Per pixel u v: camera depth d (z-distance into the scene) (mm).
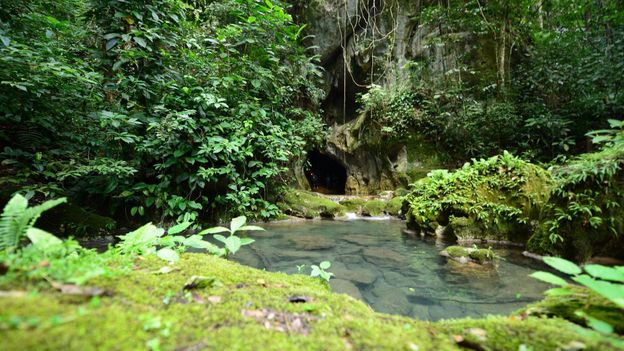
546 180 4691
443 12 8031
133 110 4625
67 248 1713
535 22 8359
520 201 4652
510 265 3523
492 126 7672
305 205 7207
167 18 4871
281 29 6980
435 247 4406
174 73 5102
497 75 7824
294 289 1651
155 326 1032
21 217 1432
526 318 1439
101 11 4285
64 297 1102
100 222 4438
